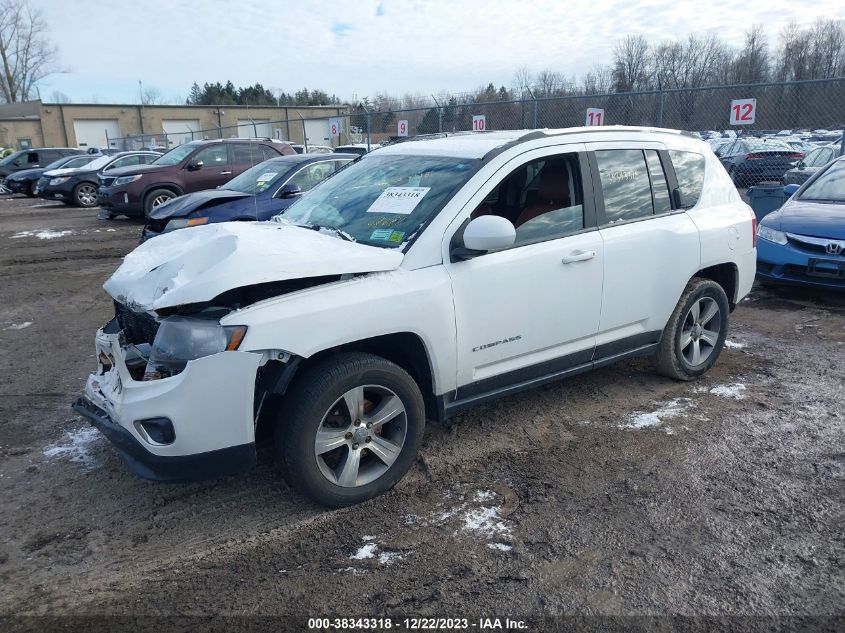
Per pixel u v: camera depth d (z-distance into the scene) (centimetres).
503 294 382
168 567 308
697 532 325
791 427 438
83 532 336
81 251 1191
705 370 524
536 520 338
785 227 740
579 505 351
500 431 439
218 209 878
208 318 312
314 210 436
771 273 750
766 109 1555
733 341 622
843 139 1155
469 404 391
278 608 279
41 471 396
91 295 857
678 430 436
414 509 350
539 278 396
